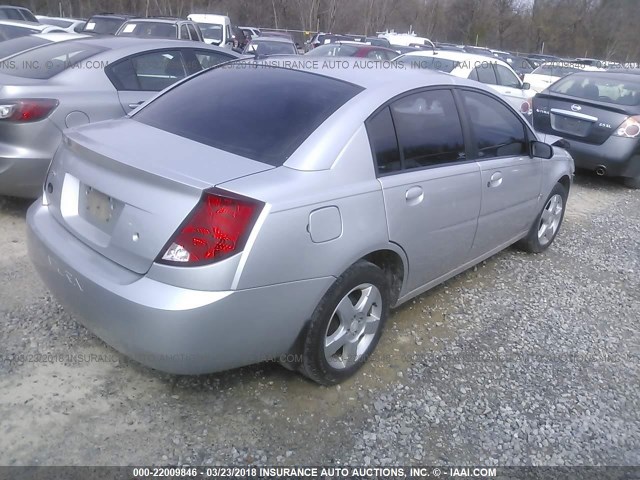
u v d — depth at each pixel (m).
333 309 2.99
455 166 3.82
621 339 4.19
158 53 5.91
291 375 3.29
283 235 2.64
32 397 2.91
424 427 3.02
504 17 51.72
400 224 3.31
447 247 3.90
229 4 41.06
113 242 2.71
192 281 2.49
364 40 26.25
